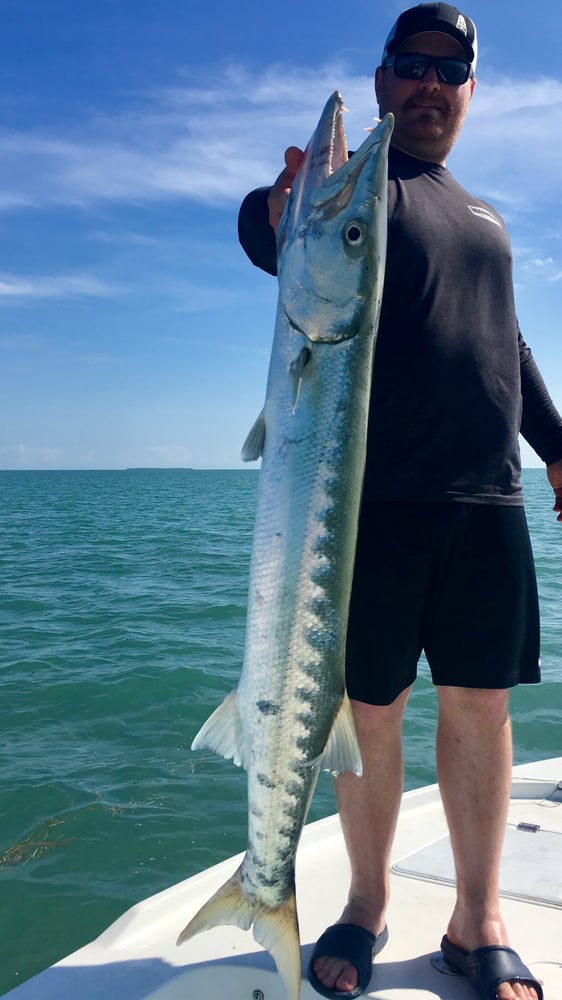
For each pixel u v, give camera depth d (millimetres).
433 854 1669
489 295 1347
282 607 1115
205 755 3369
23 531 15297
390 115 1110
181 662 4867
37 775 3156
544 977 1245
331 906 1475
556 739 3451
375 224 1102
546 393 1564
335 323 1100
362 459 1126
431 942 1347
